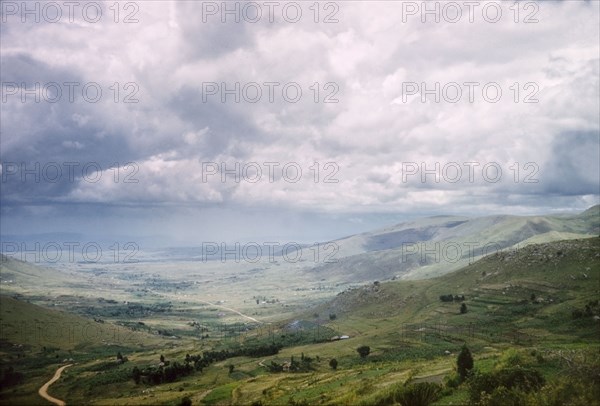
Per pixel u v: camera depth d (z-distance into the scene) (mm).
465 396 68812
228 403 154000
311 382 161000
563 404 58688
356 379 136375
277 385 171000
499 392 62750
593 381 62656
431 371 112438
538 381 65188
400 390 77250
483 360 91875
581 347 105562
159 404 175375
